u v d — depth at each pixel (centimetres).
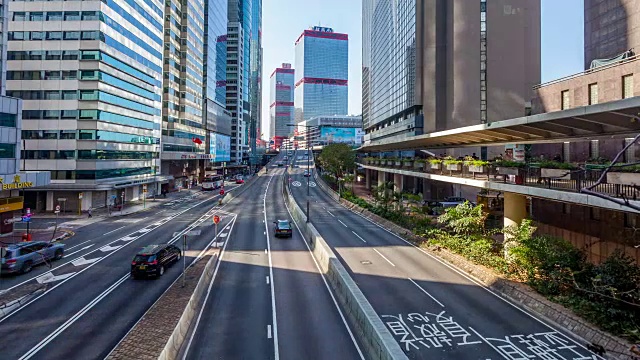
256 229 4141
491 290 2155
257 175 11869
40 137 5209
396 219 4197
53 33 5266
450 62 6400
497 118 6209
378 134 10731
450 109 6359
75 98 5241
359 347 1535
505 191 2464
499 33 6278
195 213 5297
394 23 8475
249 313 1864
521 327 1670
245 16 18150
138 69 6612
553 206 2923
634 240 2048
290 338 1605
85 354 1453
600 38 3809
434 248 3055
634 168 1455
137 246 3294
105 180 5522
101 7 5334
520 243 2159
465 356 1430
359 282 2300
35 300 2025
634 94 2444
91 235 3756
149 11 7075
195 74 10000
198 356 1451
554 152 3644
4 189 3431
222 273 2522
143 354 1366
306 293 2148
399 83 7938
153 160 7350
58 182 5178
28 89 5228
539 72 6456
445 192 6384
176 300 1939
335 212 5444
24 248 2555
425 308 1892
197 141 9888
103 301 2012
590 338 1506
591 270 1745
